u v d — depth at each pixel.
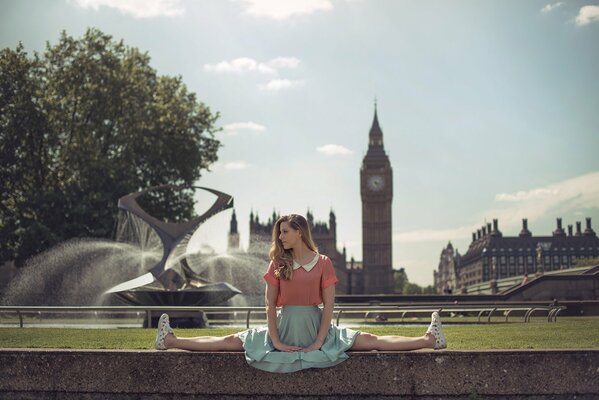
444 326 17.86
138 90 44.56
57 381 6.01
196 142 46.84
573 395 5.74
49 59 43.44
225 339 5.96
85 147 41.16
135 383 5.90
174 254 24.92
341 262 195.25
